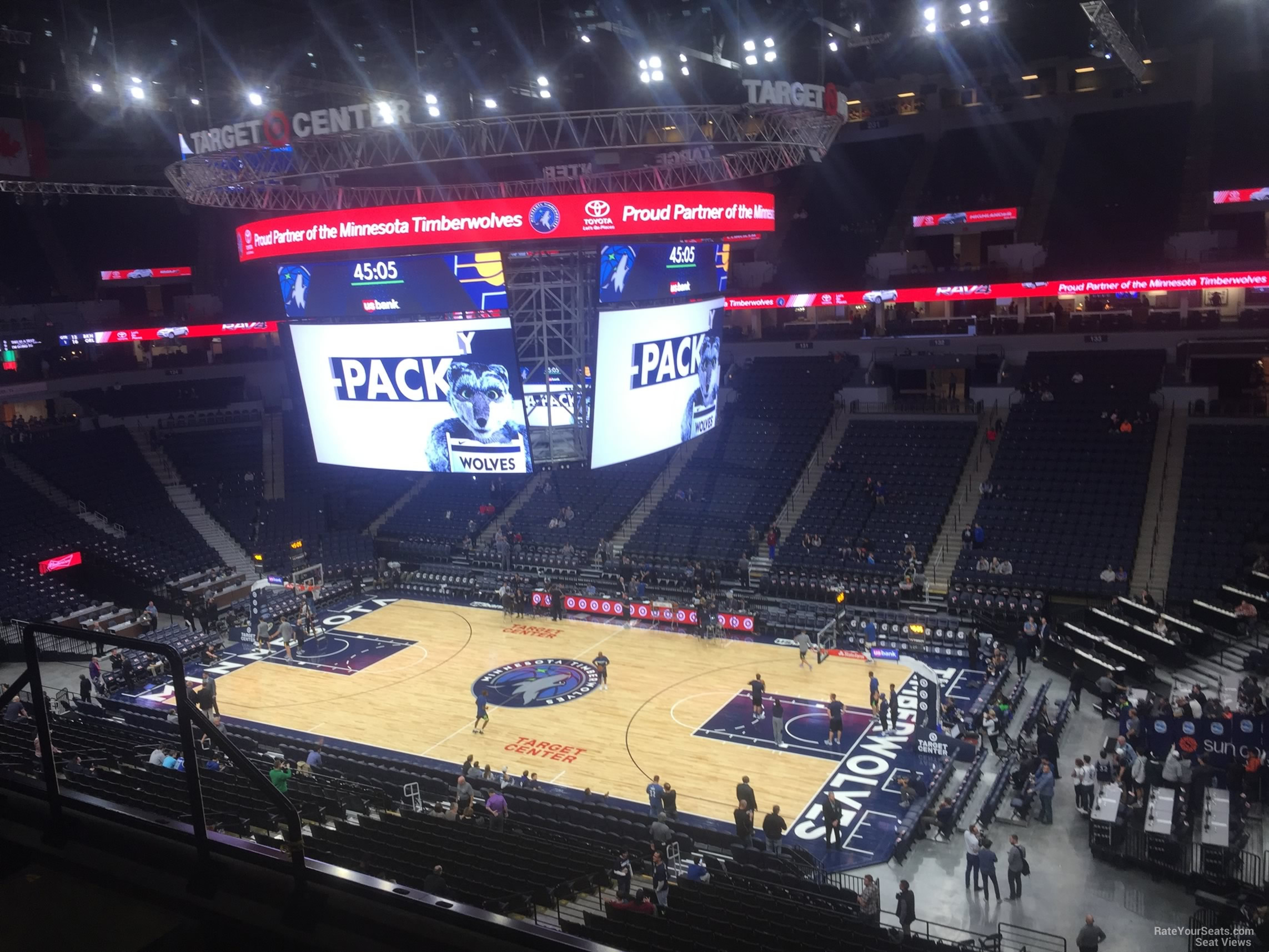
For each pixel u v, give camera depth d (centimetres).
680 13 3869
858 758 2608
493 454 1975
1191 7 4797
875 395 4622
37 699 482
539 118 2153
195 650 3606
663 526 4281
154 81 4134
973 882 2003
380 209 1862
